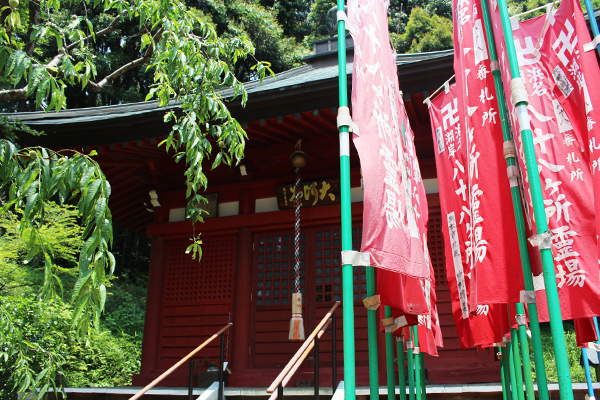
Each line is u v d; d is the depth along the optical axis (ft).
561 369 5.92
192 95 12.15
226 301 21.53
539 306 7.80
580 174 7.98
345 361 6.38
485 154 7.88
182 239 23.27
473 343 10.82
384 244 6.86
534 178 6.55
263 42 70.54
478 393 14.32
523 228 7.13
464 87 8.73
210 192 23.07
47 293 7.86
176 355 21.42
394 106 8.96
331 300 20.15
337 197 20.85
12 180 8.42
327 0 82.69
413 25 72.59
